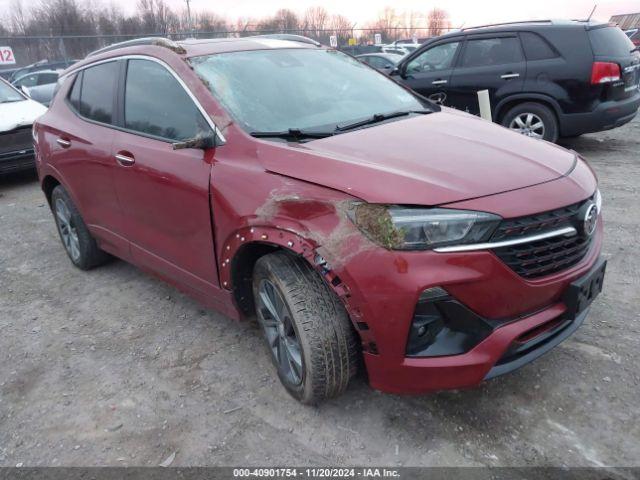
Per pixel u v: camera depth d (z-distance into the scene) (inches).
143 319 154.9
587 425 103.7
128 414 115.6
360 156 105.5
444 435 103.5
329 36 1035.3
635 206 214.8
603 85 278.8
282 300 105.3
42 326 154.9
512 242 91.5
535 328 98.9
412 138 116.3
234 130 117.7
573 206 100.3
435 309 91.2
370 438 104.3
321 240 94.3
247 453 102.9
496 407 109.7
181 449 105.0
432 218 89.2
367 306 91.7
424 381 94.8
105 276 185.8
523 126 305.1
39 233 234.4
